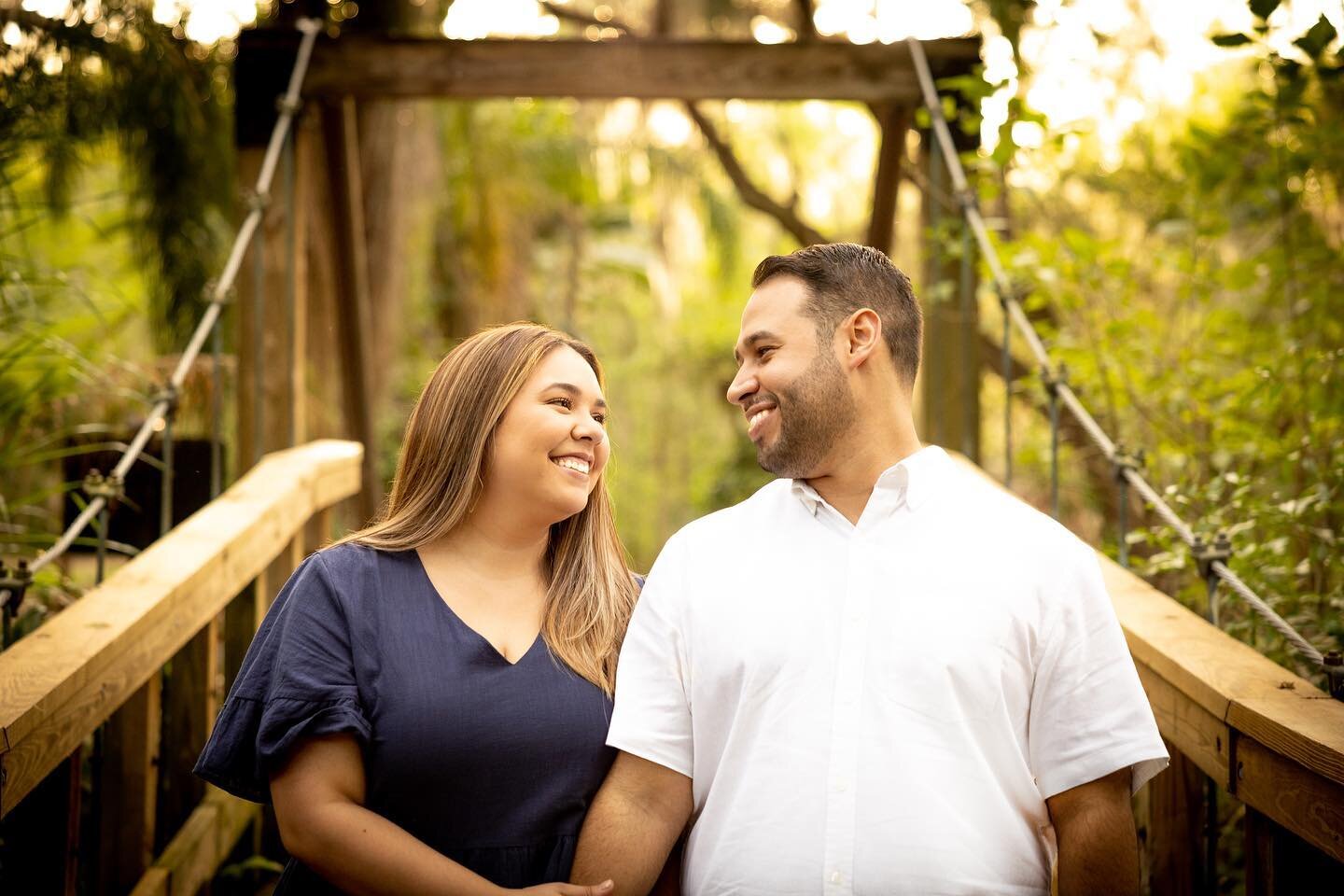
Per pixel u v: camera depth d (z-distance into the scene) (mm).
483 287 9820
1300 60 3557
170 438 3322
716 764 1850
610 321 15961
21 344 3633
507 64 4934
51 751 1940
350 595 1900
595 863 1834
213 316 3654
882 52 4973
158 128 5297
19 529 3455
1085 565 1797
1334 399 3457
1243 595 2270
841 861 1707
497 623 1977
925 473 1869
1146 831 2359
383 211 7383
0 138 4199
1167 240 4996
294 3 5453
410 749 1827
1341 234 4301
